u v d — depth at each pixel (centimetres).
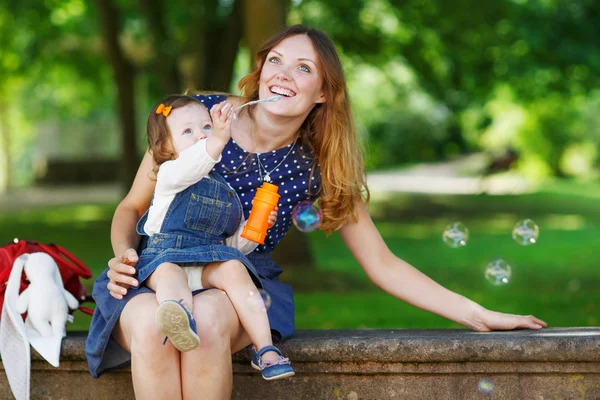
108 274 285
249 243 304
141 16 1608
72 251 1091
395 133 3606
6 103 3008
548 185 2964
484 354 284
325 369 295
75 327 567
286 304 308
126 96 1463
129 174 1487
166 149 301
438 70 1545
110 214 1758
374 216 1712
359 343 289
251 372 298
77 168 2961
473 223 1588
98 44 1769
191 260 282
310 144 322
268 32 819
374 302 695
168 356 262
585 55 1405
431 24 1346
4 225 1534
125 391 305
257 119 316
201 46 1308
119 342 286
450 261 1015
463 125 3441
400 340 288
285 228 324
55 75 2144
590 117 3519
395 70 2184
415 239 1295
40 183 2981
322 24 1410
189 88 335
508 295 729
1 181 3812
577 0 1395
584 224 1566
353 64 1524
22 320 309
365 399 295
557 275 873
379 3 1439
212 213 295
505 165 2569
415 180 3053
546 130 3406
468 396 291
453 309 319
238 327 280
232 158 312
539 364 286
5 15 1580
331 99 317
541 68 1487
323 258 1048
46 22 1578
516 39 1386
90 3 1597
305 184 321
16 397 301
